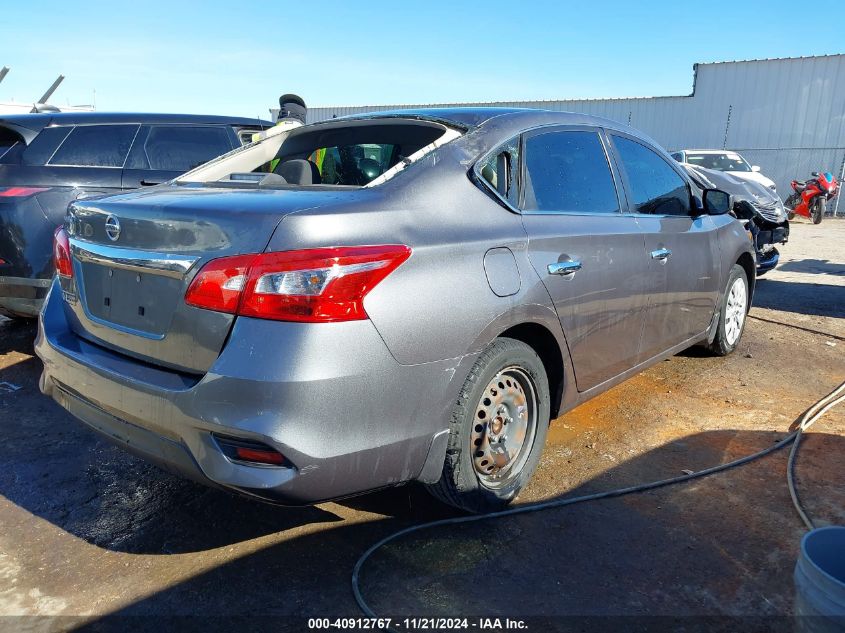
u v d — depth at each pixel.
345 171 3.40
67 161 5.01
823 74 19.45
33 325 5.80
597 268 3.10
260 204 2.27
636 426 3.83
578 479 3.19
